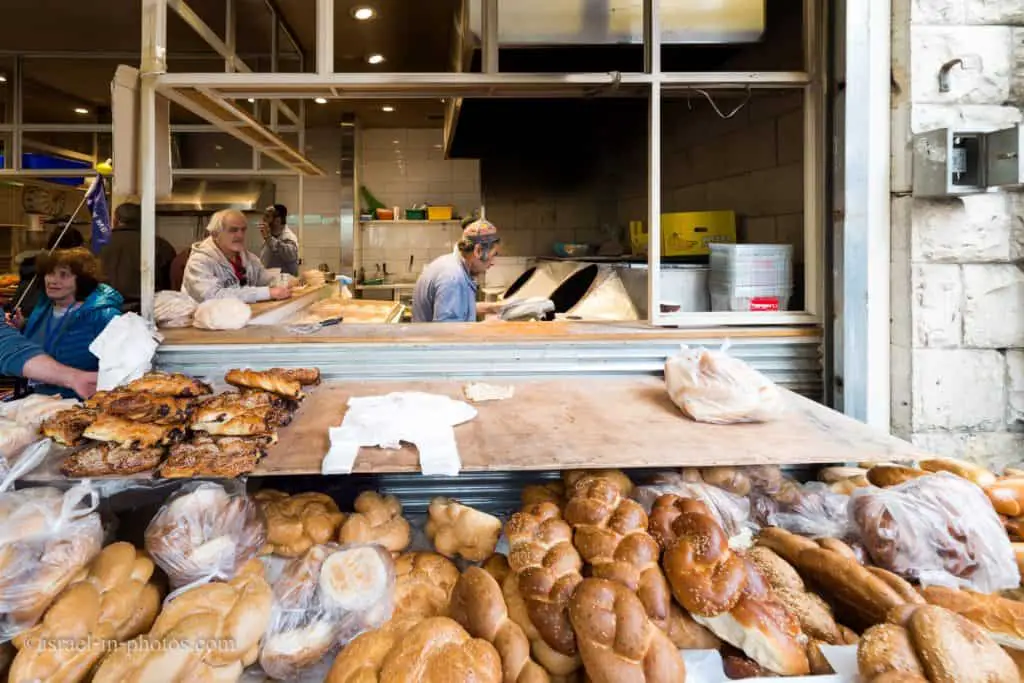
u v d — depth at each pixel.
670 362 1.47
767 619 0.87
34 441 1.17
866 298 1.68
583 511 1.01
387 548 1.12
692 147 3.05
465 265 2.49
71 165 5.55
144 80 1.72
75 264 2.04
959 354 1.65
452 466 1.07
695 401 1.35
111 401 1.16
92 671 0.82
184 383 1.29
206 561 0.97
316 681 0.90
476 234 2.40
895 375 1.69
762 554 1.06
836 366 1.72
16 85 4.70
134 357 1.54
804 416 1.39
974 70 1.62
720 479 1.26
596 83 1.76
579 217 4.48
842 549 1.05
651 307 1.82
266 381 1.37
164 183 1.84
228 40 3.25
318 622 0.95
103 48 4.40
